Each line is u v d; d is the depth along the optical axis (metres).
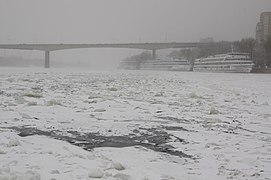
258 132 14.45
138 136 13.27
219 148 11.55
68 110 18.91
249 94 32.09
